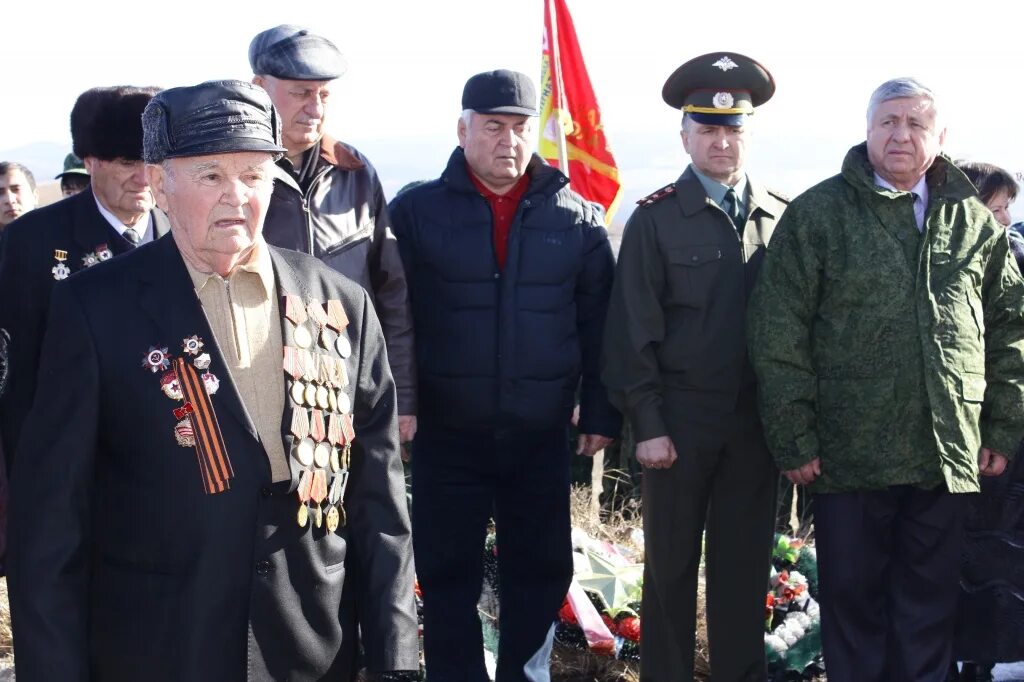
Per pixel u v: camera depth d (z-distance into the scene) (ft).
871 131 11.98
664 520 12.98
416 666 7.71
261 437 7.41
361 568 7.95
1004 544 12.65
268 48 11.22
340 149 11.96
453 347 12.87
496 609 15.57
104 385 7.09
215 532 7.08
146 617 7.11
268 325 7.61
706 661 14.55
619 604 14.99
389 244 12.34
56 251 10.48
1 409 10.37
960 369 11.66
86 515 7.09
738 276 12.82
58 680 6.75
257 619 7.20
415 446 13.38
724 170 12.95
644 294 12.81
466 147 12.96
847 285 11.82
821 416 12.08
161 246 7.46
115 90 10.37
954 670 13.93
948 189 11.94
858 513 12.00
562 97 19.89
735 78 12.85
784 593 15.02
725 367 12.73
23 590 6.89
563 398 13.06
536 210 13.00
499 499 13.44
